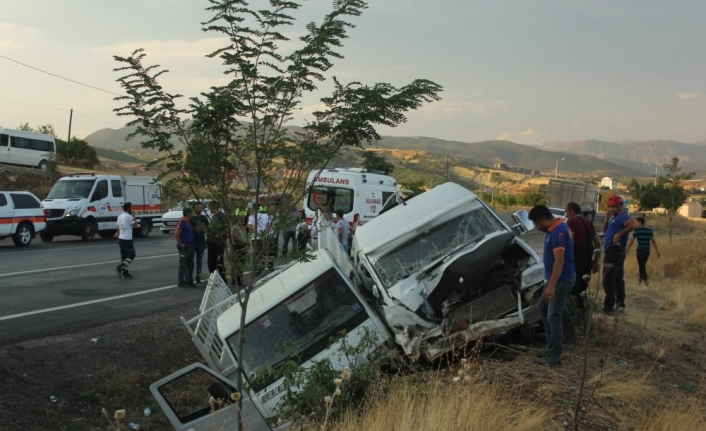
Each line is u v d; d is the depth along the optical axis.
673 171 23.50
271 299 6.57
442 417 4.54
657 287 12.96
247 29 4.26
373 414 4.89
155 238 25.06
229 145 4.48
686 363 6.86
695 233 33.19
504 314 6.87
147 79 4.30
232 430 5.24
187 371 5.15
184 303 11.46
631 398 5.37
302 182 4.63
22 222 20.20
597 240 8.62
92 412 6.71
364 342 6.09
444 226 7.88
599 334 7.73
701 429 4.70
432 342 6.50
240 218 4.68
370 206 16.33
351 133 4.55
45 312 10.05
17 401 6.48
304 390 5.39
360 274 7.80
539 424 4.68
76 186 23.45
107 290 12.32
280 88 4.34
